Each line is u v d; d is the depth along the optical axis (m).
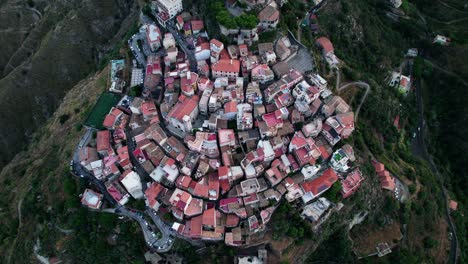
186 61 119.31
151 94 116.56
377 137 127.12
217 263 98.25
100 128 114.31
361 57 140.75
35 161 123.56
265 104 113.00
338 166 106.31
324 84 112.81
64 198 106.88
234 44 117.19
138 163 108.56
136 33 133.00
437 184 131.88
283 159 104.69
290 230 99.44
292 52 120.75
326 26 134.12
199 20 125.62
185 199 98.75
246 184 101.06
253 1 115.12
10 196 120.25
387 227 115.31
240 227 99.56
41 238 107.38
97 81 129.12
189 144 104.69
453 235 124.19
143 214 103.62
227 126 109.56
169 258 100.75
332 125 108.19
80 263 104.44
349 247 109.75
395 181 120.56
